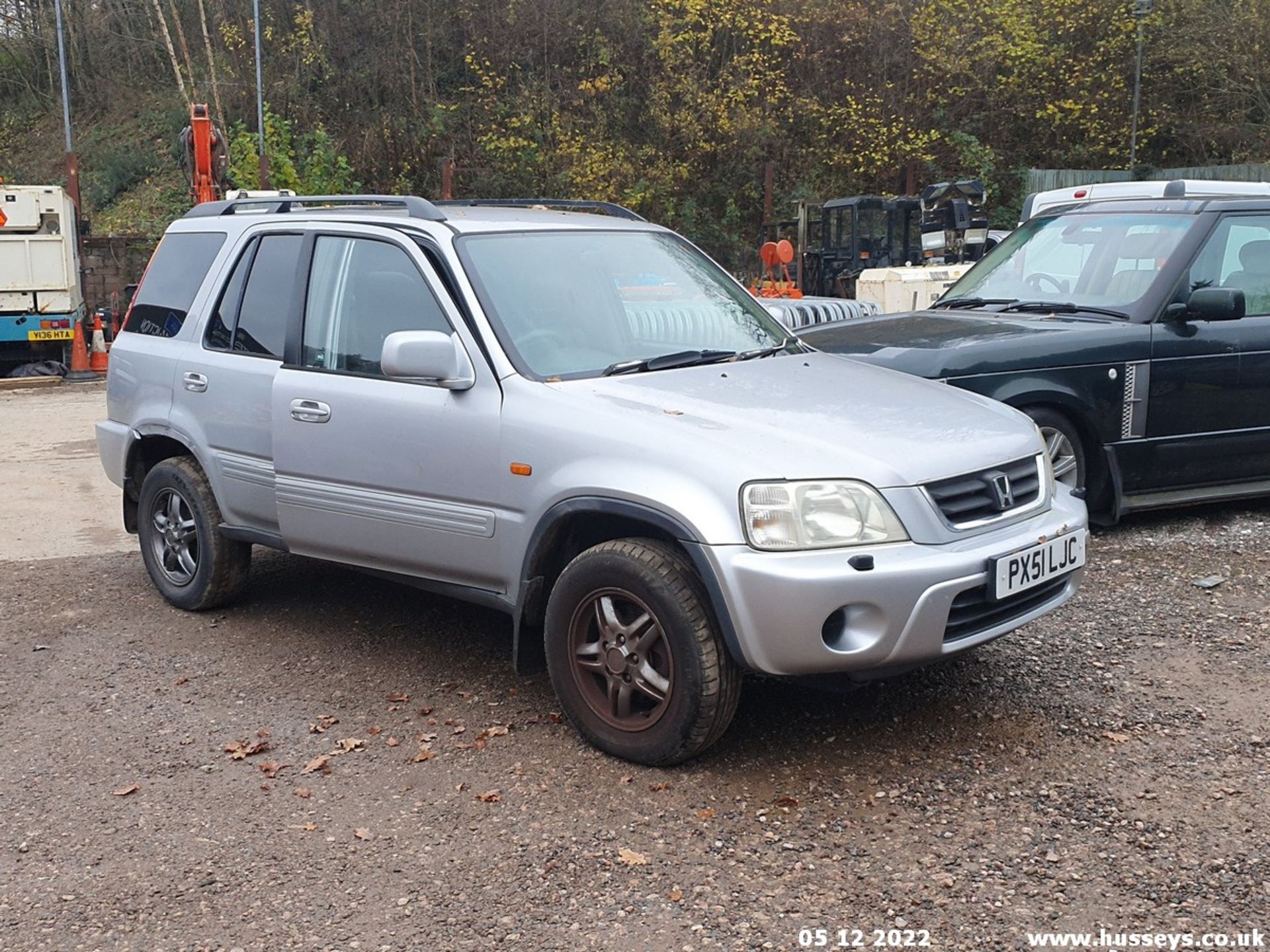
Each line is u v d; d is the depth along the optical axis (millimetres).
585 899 3328
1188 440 6895
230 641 5574
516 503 4348
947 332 6793
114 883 3490
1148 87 27094
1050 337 6535
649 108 26516
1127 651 5078
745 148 26531
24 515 8367
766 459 3850
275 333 5375
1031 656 5047
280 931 3225
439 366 4426
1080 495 4758
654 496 3906
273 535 5449
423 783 4074
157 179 28000
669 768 4105
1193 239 7012
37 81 31484
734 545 3771
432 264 4797
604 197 25703
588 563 4121
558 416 4254
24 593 6434
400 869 3520
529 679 5012
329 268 5195
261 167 22625
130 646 5539
